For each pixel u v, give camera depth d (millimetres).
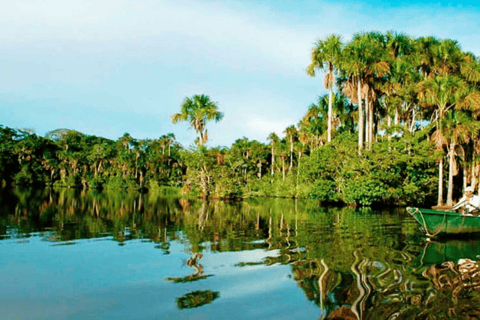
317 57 31016
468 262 7562
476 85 31141
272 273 6594
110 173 65312
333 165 28125
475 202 12320
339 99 37781
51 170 69438
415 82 30328
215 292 5535
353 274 6559
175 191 50219
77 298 5258
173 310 4832
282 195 43156
